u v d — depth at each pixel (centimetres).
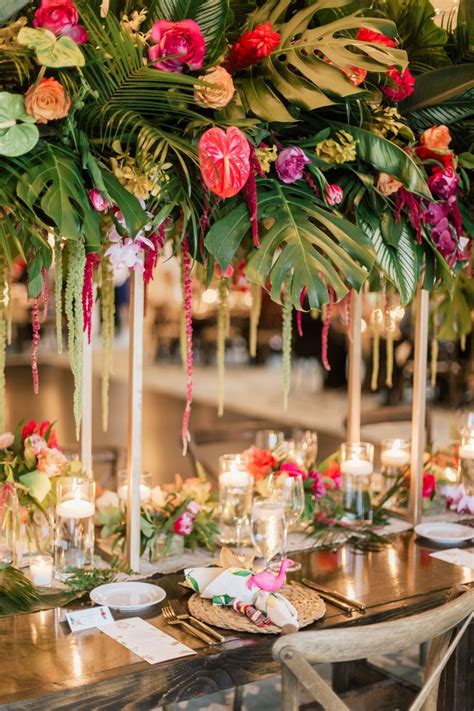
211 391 959
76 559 192
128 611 177
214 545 219
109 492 221
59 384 903
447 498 261
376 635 129
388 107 193
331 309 212
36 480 197
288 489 210
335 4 175
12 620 172
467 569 209
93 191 162
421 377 244
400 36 204
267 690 281
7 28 152
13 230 158
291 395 948
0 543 196
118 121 168
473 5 195
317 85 171
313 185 186
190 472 567
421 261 204
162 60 157
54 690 142
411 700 238
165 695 153
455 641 146
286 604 168
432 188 196
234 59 177
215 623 168
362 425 325
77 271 162
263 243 177
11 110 149
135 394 200
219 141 163
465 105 200
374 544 227
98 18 161
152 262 184
